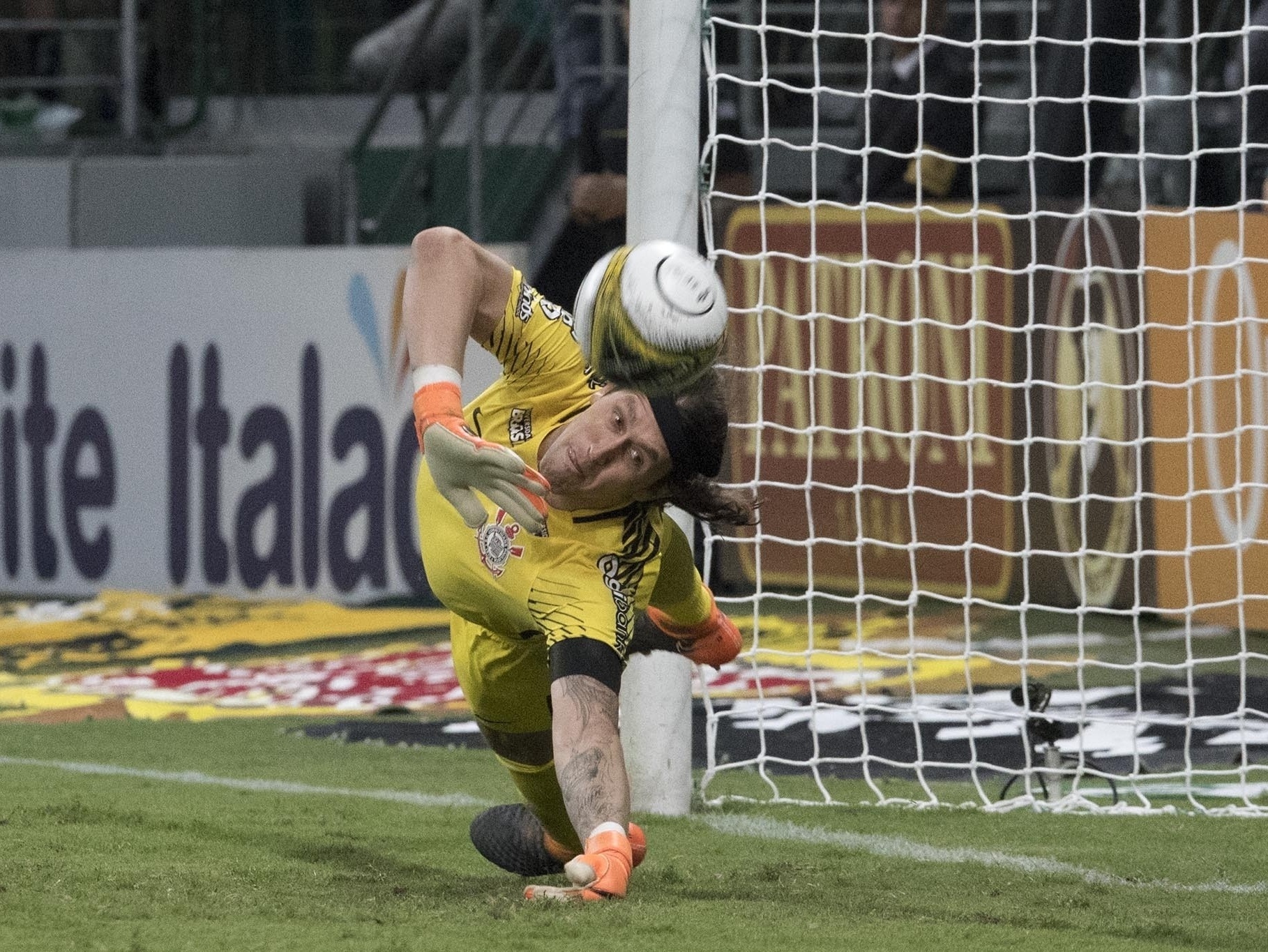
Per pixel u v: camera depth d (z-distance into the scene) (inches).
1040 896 472.4
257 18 2036.2
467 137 1955.0
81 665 1149.7
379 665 1112.2
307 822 588.7
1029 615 1208.2
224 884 446.3
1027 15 1720.0
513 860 478.3
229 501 1435.8
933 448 1248.8
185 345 1446.9
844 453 1286.9
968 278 1226.0
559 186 1658.5
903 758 799.1
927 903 451.8
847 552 1294.3
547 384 408.2
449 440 379.6
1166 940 404.5
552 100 1941.4
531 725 446.9
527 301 407.5
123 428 1466.5
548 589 402.3
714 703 938.7
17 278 1493.6
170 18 1985.7
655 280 381.7
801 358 1301.7
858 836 596.4
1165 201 1520.7
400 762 791.1
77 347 1477.6
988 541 1230.3
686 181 635.5
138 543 1462.8
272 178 1652.3
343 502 1403.8
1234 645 1088.2
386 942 357.7
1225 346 1114.7
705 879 484.1
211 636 1250.6
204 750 824.9
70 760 790.5
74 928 374.6
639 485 395.5
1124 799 703.1
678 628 470.6
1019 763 781.9
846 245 1277.1
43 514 1491.1
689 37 633.0
